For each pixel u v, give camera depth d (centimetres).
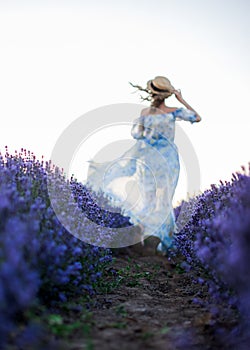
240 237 412
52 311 482
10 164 683
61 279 452
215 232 502
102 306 557
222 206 659
